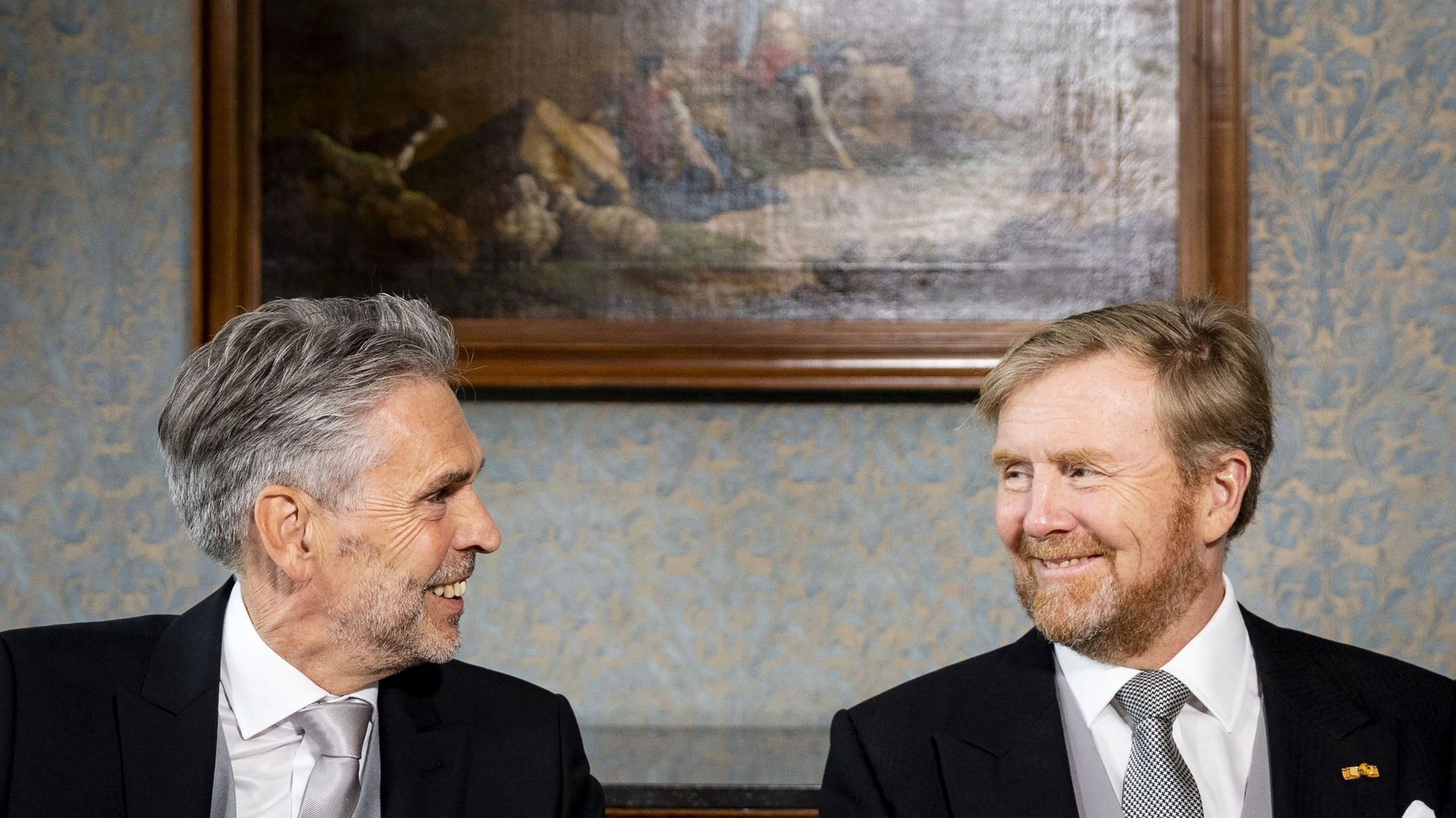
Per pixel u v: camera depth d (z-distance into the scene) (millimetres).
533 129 2559
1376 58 2561
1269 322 2564
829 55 2555
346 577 1471
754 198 2557
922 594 2578
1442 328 2541
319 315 1525
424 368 1521
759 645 2592
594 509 2602
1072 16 2545
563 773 1623
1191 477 1510
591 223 2555
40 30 2631
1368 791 1508
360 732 1526
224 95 2543
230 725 1521
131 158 2631
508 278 2557
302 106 2559
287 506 1460
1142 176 2531
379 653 1512
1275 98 2576
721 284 2555
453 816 1530
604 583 2600
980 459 2576
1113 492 1484
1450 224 2541
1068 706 1601
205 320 2541
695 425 2604
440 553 1510
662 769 2201
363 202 2559
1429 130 2547
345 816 1483
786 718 2582
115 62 2633
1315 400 2557
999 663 1690
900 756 1603
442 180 2562
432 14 2562
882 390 2547
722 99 2559
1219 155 2506
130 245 2625
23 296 2619
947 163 2553
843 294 2553
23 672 1494
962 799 1546
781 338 2527
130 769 1453
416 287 2561
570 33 2564
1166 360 1502
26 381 2615
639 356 2531
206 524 1501
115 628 1626
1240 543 2555
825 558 2590
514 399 2604
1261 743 1562
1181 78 2525
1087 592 1503
